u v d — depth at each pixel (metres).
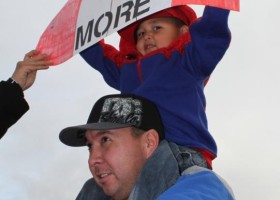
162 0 1.87
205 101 2.11
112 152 1.80
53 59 2.18
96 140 1.83
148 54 2.16
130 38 2.31
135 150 1.81
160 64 2.10
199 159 1.84
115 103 1.86
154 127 1.86
